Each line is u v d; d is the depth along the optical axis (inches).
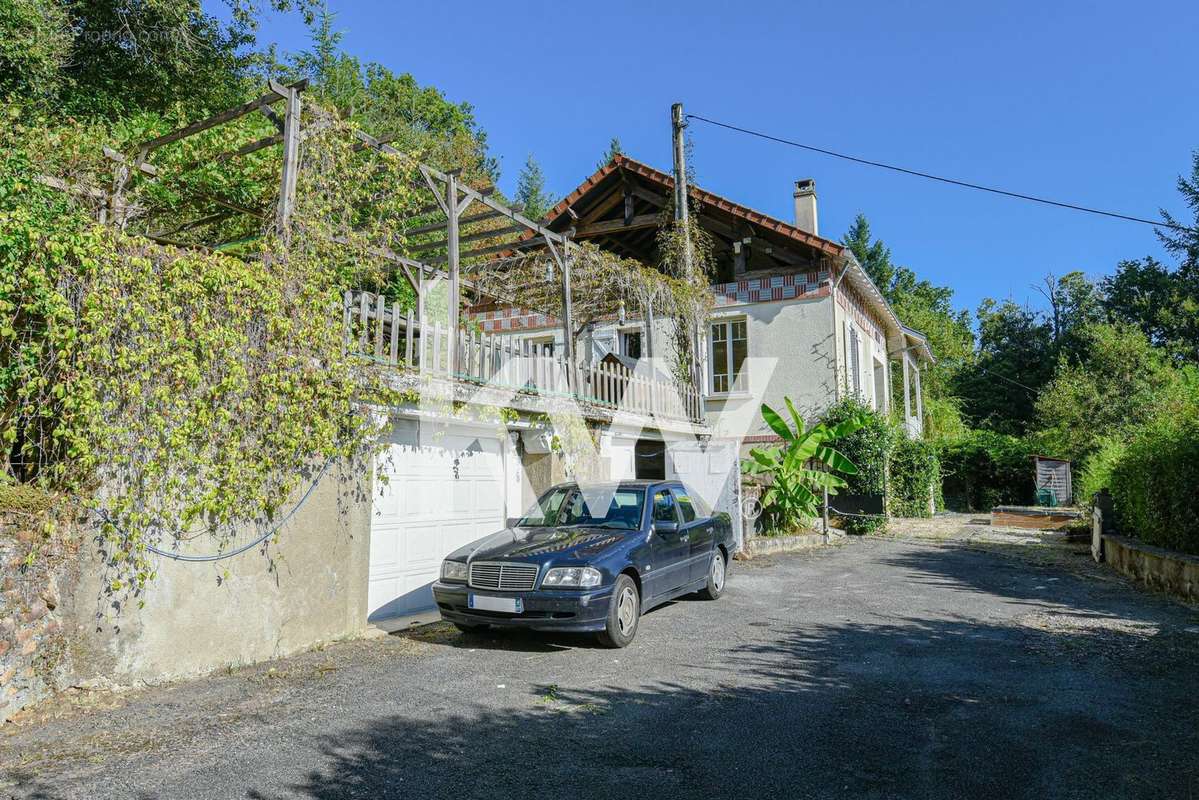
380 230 335.9
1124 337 1178.6
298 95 288.7
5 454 202.4
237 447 244.1
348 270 310.0
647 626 308.5
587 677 233.3
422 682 228.4
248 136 366.3
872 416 689.0
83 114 486.0
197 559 234.4
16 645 191.8
